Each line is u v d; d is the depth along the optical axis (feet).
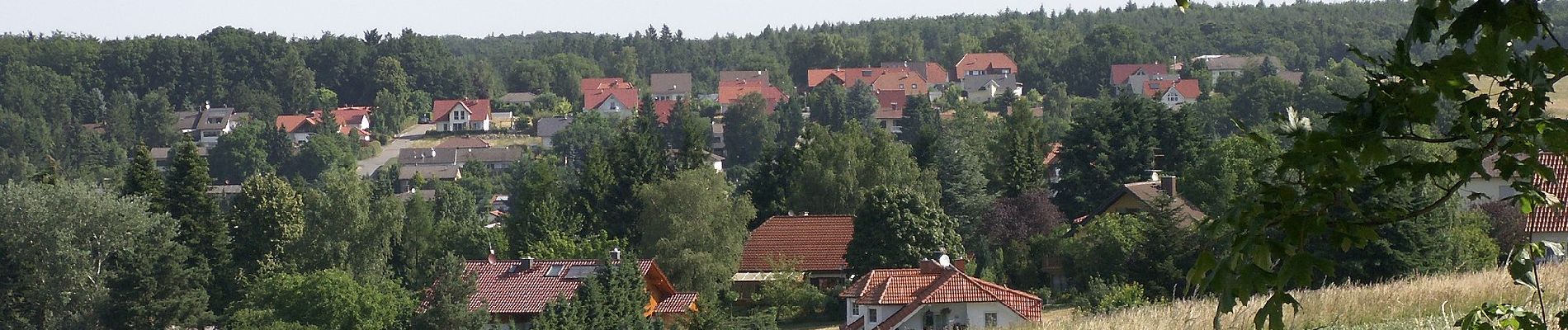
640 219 200.95
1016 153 233.96
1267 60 602.85
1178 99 549.13
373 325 145.79
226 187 451.12
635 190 221.05
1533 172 13.26
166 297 159.02
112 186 208.33
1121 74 611.47
